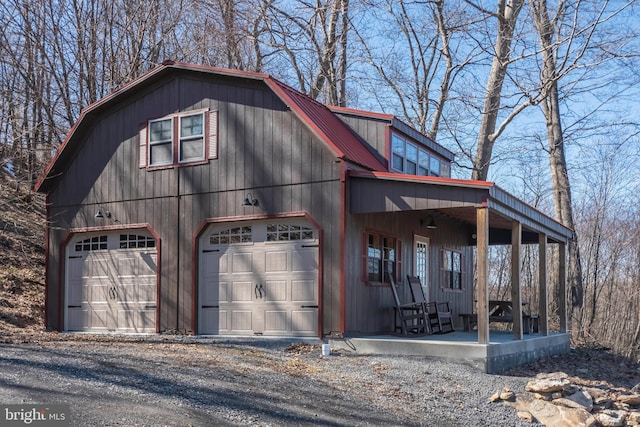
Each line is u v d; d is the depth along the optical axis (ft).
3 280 56.49
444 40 83.35
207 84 48.24
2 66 75.36
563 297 58.18
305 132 44.24
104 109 51.93
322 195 43.21
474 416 30.09
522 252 103.04
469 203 39.24
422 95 92.53
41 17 77.71
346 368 36.06
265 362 36.01
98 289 51.78
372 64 91.50
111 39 80.94
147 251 50.08
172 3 87.25
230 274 46.42
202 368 32.65
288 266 44.39
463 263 64.44
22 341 39.83
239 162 46.39
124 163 51.13
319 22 91.50
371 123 51.52
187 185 48.21
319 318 42.39
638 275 90.84
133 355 35.45
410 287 50.06
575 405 33.27
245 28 89.35
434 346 39.52
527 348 45.80
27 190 73.97
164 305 48.24
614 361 55.47
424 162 57.77
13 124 72.59
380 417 27.66
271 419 25.23
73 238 53.36
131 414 23.82
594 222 96.32
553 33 78.13
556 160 82.58
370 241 46.19
